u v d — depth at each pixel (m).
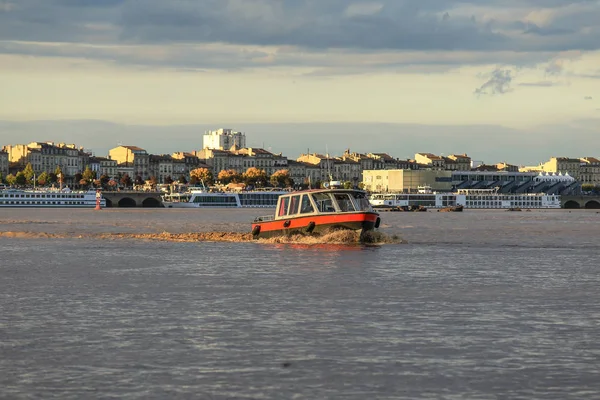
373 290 88.44
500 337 62.91
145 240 170.00
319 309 75.31
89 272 106.50
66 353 57.59
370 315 72.25
